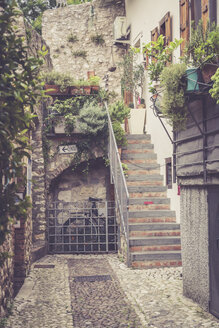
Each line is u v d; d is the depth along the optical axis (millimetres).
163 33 10711
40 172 11617
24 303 6480
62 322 5613
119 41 14680
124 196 9703
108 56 15594
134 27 13820
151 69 6492
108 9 15609
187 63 5926
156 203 10531
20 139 3664
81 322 5625
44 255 11469
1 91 3162
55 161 12219
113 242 11984
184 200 6781
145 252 9266
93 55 15664
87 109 11828
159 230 9812
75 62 15734
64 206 12938
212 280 5801
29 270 8953
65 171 12992
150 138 12234
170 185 10594
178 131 6992
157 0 11078
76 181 13055
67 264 9930
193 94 5844
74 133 12000
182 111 6121
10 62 3328
